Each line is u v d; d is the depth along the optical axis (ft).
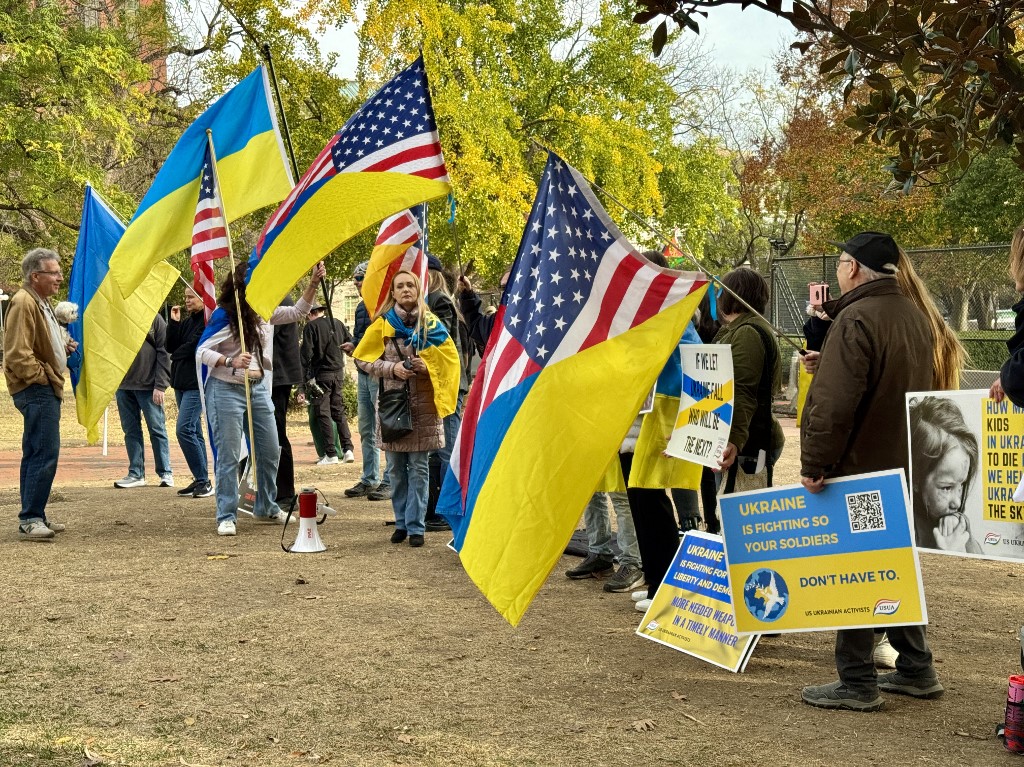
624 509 21.49
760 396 17.75
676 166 91.71
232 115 26.21
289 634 18.03
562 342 15.74
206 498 34.50
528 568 15.02
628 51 80.23
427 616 19.27
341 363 45.14
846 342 13.79
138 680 15.55
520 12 79.05
